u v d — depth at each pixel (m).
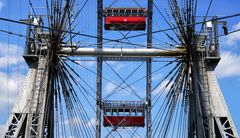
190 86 32.59
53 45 32.66
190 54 32.81
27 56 33.28
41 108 31.36
